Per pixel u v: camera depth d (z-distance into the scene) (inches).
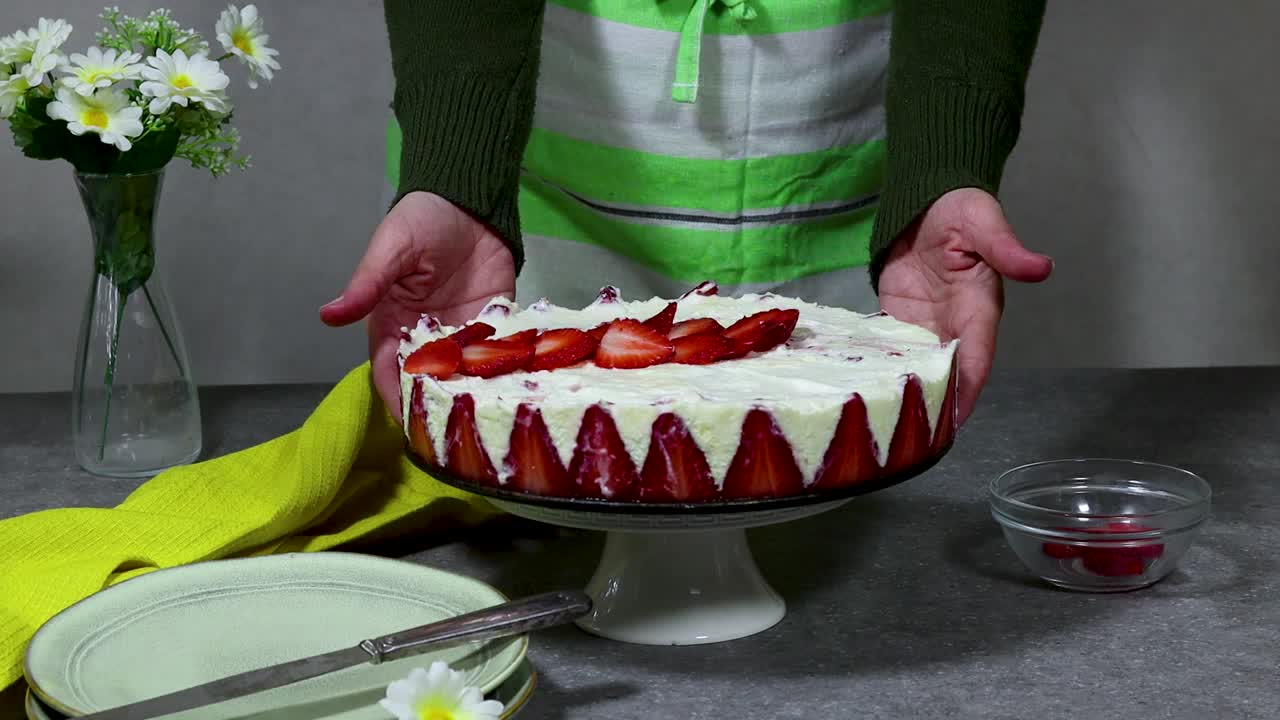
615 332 36.5
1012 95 47.2
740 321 38.7
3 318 91.9
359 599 34.6
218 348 94.2
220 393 60.7
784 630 37.4
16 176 90.1
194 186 91.4
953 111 46.2
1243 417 54.8
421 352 35.8
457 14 46.3
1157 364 102.6
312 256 94.0
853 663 35.4
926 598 39.2
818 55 57.6
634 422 32.2
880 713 32.8
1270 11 97.7
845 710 32.9
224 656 32.7
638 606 37.1
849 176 60.7
